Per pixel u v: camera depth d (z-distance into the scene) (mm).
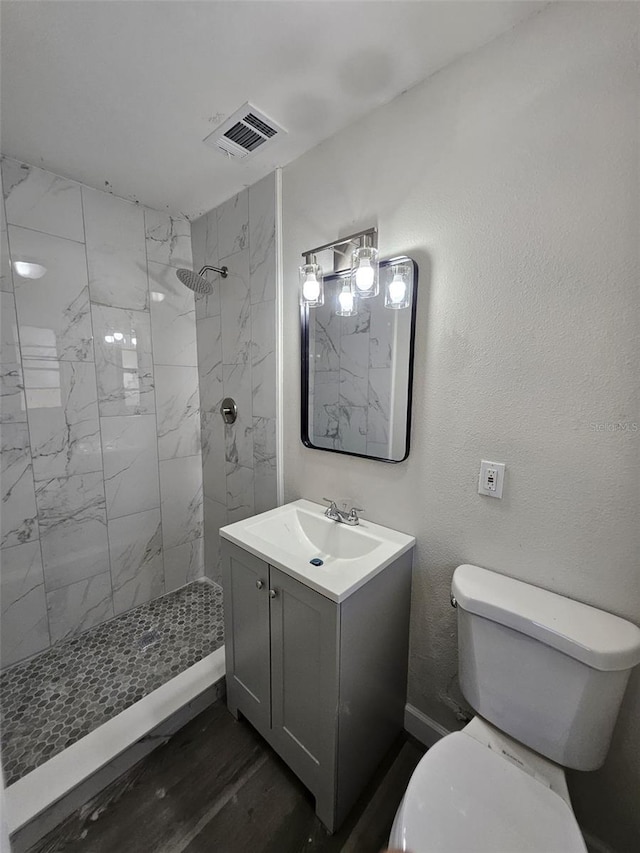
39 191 1527
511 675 917
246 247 1729
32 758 1198
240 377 1866
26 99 1144
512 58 925
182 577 2234
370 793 1160
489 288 1015
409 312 1167
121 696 1464
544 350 940
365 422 1348
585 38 825
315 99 1159
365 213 1271
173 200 1805
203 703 1454
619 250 822
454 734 928
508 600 937
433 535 1210
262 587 1167
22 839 1011
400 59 1013
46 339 1593
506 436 1021
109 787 1168
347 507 1450
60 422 1664
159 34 931
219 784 1184
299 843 1034
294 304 1557
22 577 1609
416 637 1296
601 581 908
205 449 2188
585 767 846
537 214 922
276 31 926
